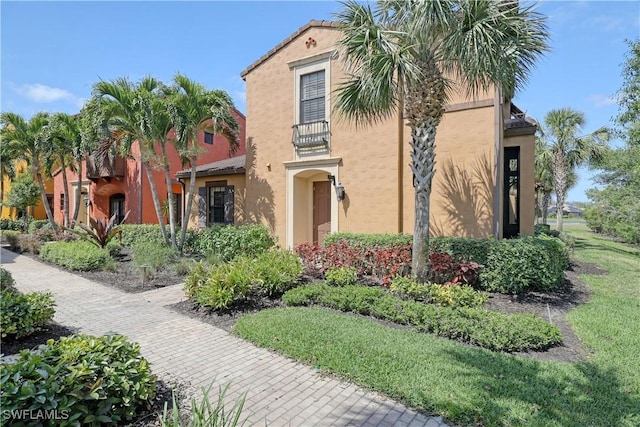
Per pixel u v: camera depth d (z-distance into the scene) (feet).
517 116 48.49
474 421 10.22
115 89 35.42
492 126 28.73
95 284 28.71
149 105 35.83
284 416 10.66
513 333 15.53
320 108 37.76
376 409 11.02
